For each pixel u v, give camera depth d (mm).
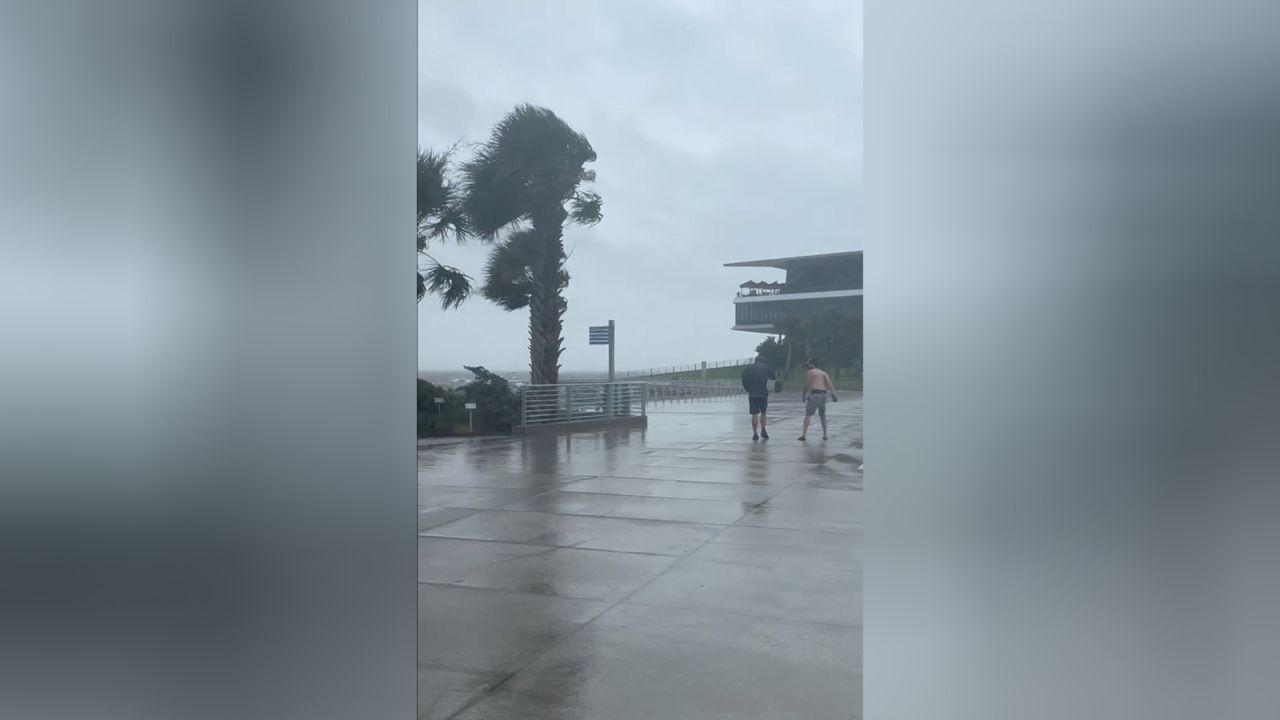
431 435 15617
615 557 6320
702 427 16469
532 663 4238
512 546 6723
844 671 4078
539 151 18391
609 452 12859
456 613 4996
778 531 7180
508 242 18109
